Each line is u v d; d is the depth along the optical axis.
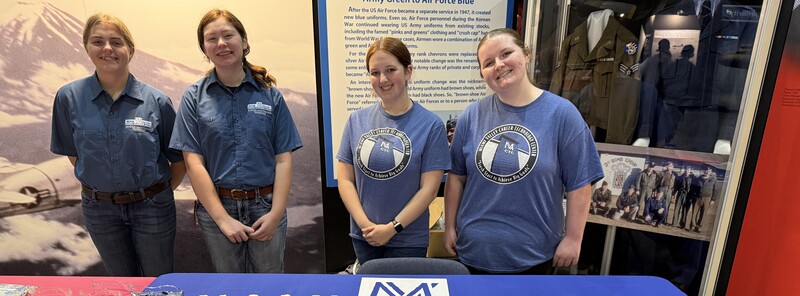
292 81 2.48
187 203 2.60
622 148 2.14
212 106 1.67
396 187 1.65
